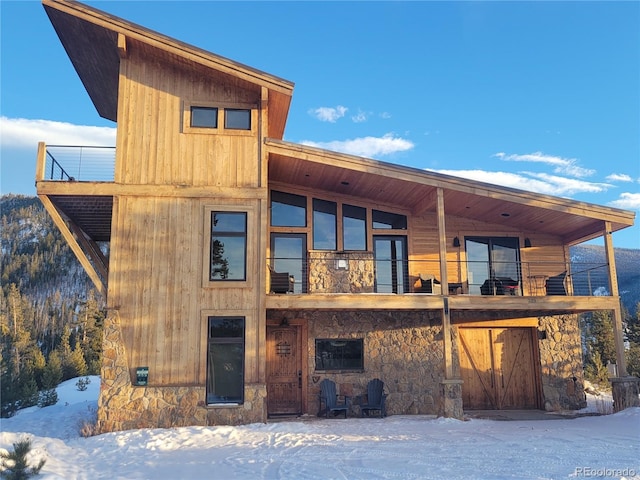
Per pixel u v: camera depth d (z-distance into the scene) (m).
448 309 12.21
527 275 14.81
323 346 13.34
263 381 11.27
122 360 11.06
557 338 14.55
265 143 12.13
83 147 11.88
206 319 11.42
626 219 13.06
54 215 11.52
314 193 14.06
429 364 13.62
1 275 87.12
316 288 13.44
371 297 12.05
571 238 14.89
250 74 11.89
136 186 11.73
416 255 14.30
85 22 11.67
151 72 12.27
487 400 14.27
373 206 14.36
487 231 14.83
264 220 11.89
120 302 11.30
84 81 14.25
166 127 12.08
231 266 11.73
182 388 11.05
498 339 14.61
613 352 30.41
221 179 11.96
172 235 11.67
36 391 16.56
